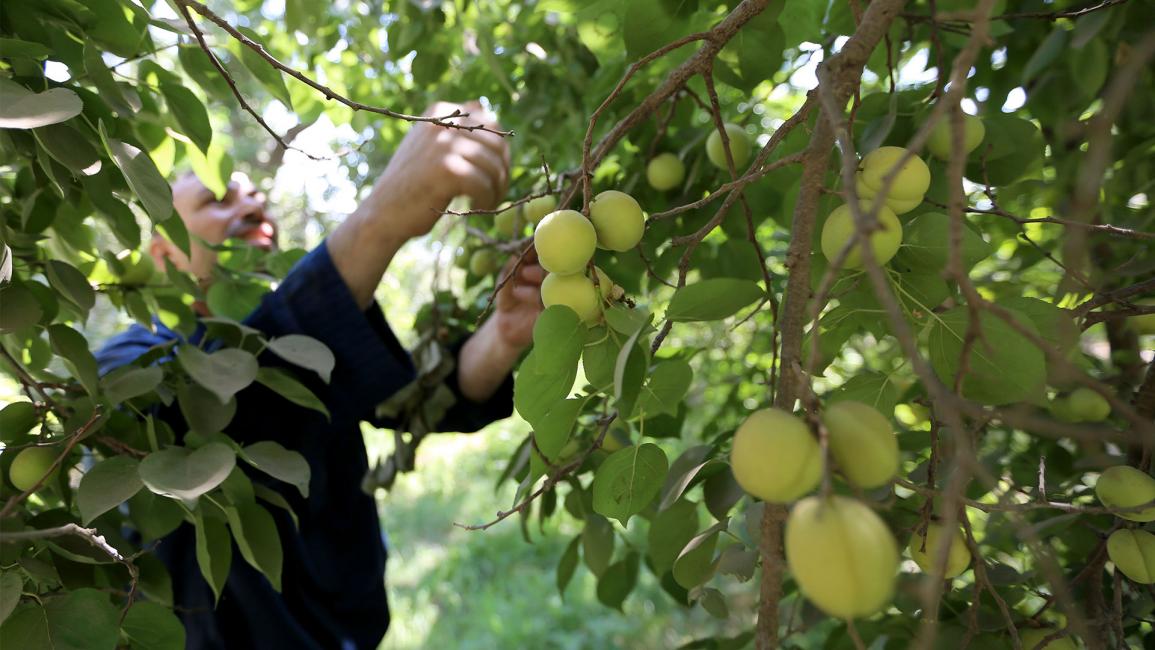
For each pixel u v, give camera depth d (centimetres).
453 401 179
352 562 171
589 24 145
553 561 475
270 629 147
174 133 132
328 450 169
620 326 81
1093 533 117
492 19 214
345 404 142
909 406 142
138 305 129
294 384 120
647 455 90
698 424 284
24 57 94
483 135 141
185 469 95
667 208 148
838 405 59
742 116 187
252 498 110
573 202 111
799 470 56
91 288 107
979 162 115
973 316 53
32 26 98
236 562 148
